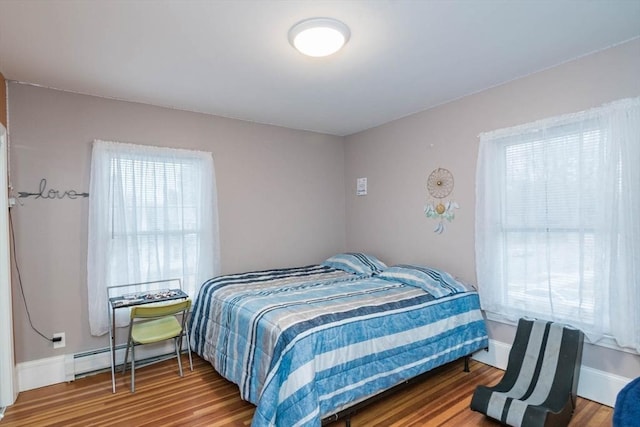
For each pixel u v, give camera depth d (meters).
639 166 2.11
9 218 2.55
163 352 3.16
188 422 2.15
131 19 1.86
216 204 3.49
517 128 2.71
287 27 1.96
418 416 2.21
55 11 1.77
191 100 3.12
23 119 2.65
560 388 2.19
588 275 2.35
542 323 2.46
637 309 2.12
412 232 3.64
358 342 2.13
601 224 2.26
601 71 2.30
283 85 2.81
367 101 3.23
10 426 2.13
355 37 2.09
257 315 2.24
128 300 2.74
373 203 4.14
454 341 2.67
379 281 3.16
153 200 3.12
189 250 3.29
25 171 2.65
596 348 2.37
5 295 2.40
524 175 2.69
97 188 2.85
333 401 1.95
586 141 2.35
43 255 2.71
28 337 2.63
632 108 2.13
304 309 2.25
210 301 2.90
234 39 2.08
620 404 1.33
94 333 2.84
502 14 1.88
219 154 3.58
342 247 4.55
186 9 1.77
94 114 2.94
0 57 2.26
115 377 2.79
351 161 4.48
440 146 3.34
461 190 3.17
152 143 3.20
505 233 2.80
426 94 3.07
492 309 2.86
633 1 1.77
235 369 2.33
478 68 2.55
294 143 4.15
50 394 2.52
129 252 2.99
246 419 2.19
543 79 2.59
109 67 2.44
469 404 2.35
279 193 4.01
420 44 2.18
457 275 3.21
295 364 1.86
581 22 1.97
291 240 4.10
